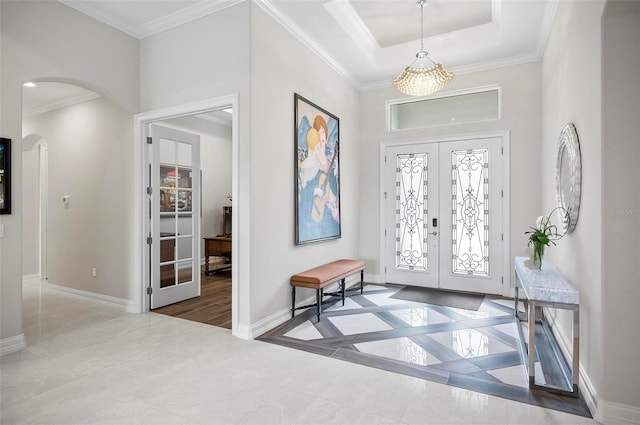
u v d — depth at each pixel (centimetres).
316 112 428
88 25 348
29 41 305
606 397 197
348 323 363
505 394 227
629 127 194
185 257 453
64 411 207
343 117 505
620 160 196
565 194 294
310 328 349
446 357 282
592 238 218
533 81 450
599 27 203
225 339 320
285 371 258
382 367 265
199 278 473
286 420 199
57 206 489
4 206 290
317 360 277
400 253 539
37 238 608
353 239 541
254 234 325
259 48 331
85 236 454
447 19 402
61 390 231
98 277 440
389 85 540
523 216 455
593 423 197
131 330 342
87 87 356
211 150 713
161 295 419
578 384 232
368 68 491
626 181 195
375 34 438
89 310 409
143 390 231
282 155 365
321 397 223
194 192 464
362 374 254
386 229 547
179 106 362
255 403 216
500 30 387
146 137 401
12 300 294
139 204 397
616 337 195
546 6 340
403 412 207
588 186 228
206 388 234
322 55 440
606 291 198
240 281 325
